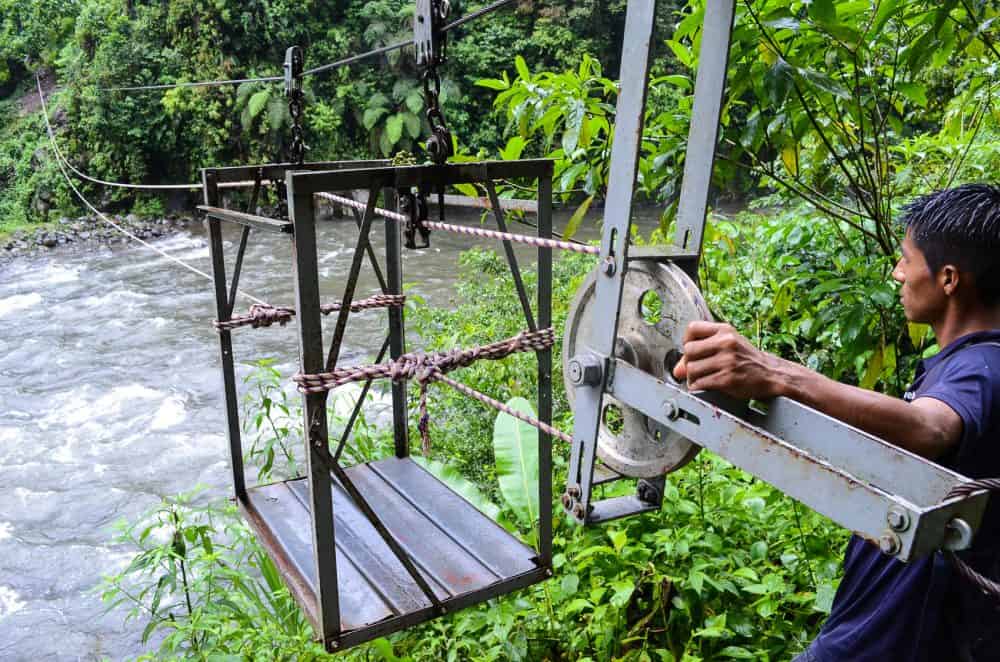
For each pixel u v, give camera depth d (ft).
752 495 8.97
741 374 3.71
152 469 22.86
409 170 5.18
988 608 4.36
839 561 7.68
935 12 7.28
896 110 9.34
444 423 14.82
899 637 4.61
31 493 21.77
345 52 66.59
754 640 7.65
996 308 4.34
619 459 4.93
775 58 7.52
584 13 65.26
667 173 8.37
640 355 4.56
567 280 19.83
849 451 3.37
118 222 59.98
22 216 62.39
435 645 8.18
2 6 75.97
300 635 8.82
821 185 10.34
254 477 21.17
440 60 5.29
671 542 8.14
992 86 9.39
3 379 29.99
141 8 65.87
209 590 9.80
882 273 8.41
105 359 31.96
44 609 16.98
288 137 65.05
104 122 61.62
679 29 7.63
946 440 3.81
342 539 6.95
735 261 12.25
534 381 14.61
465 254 21.86
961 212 4.23
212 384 29.01
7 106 73.82
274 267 46.88
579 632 8.05
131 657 15.23
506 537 6.95
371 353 30.86
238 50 64.69
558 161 9.13
